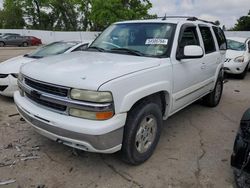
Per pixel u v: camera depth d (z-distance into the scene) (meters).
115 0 31.03
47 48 6.89
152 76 3.21
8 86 5.65
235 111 5.67
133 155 3.15
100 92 2.61
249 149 2.70
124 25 4.38
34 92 3.05
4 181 2.95
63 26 53.31
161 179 3.08
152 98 3.40
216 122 4.96
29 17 51.56
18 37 30.38
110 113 2.70
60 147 3.74
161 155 3.62
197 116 5.27
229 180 3.10
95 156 3.54
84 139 2.69
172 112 3.94
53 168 3.24
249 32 28.05
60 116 2.81
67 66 3.09
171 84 3.65
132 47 3.87
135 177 3.10
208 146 3.94
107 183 2.98
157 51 3.71
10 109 5.30
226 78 9.84
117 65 3.08
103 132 2.65
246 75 10.61
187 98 4.29
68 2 51.22
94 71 2.86
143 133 3.28
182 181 3.06
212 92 5.62
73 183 2.96
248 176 2.75
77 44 6.82
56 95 2.84
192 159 3.54
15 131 4.23
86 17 43.84
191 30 4.36
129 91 2.88
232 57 9.38
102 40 4.36
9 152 3.56
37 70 3.12
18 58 6.55
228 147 3.92
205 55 4.76
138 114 3.07
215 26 5.64
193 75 4.29
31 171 3.16
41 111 2.98
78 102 2.68
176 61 3.74
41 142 3.87
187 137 4.24
